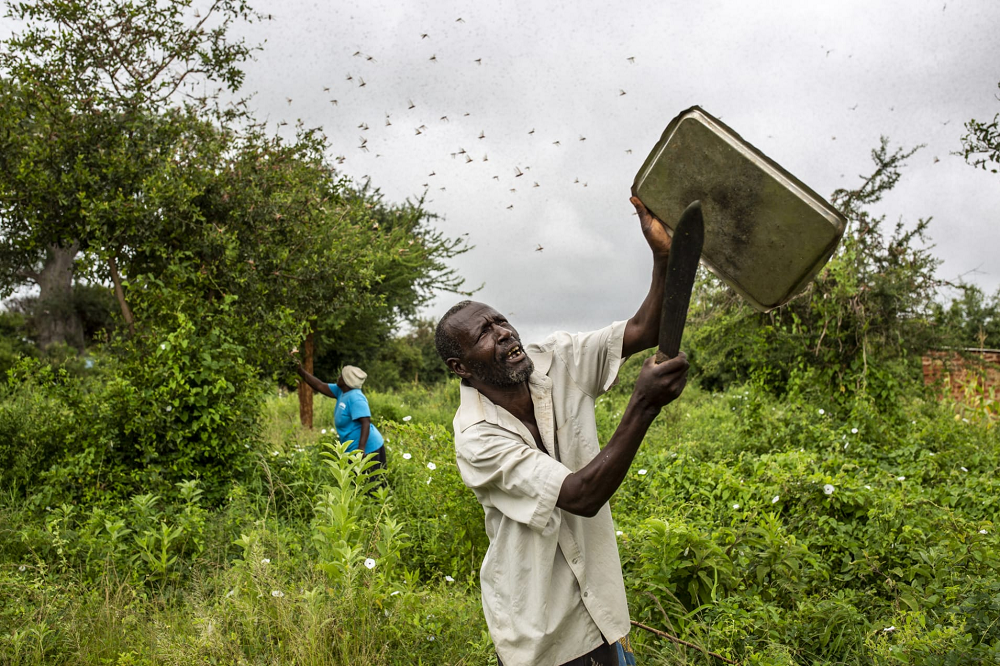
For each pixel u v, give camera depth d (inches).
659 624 144.2
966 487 224.8
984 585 131.3
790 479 203.0
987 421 351.6
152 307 282.2
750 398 335.0
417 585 166.4
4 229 311.0
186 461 239.9
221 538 197.6
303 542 201.6
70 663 138.9
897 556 163.6
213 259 316.5
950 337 345.4
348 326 634.2
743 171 68.6
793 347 364.5
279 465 260.4
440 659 136.4
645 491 230.7
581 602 85.7
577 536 86.2
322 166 372.5
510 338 84.8
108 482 231.1
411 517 210.4
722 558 149.6
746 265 71.1
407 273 599.5
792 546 157.9
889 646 124.0
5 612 148.5
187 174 313.3
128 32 322.7
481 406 87.4
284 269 340.5
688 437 328.8
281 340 305.3
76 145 301.9
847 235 351.3
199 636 138.0
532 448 83.7
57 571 179.6
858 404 318.0
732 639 131.8
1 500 224.5
